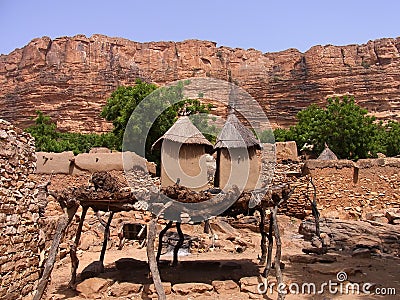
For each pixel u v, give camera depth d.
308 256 11.41
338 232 14.88
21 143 7.96
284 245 13.87
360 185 18.94
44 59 84.94
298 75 88.38
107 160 17.27
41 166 16.84
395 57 85.31
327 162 19.08
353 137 34.53
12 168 7.47
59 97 80.81
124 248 13.59
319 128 35.22
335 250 12.94
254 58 93.00
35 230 8.47
